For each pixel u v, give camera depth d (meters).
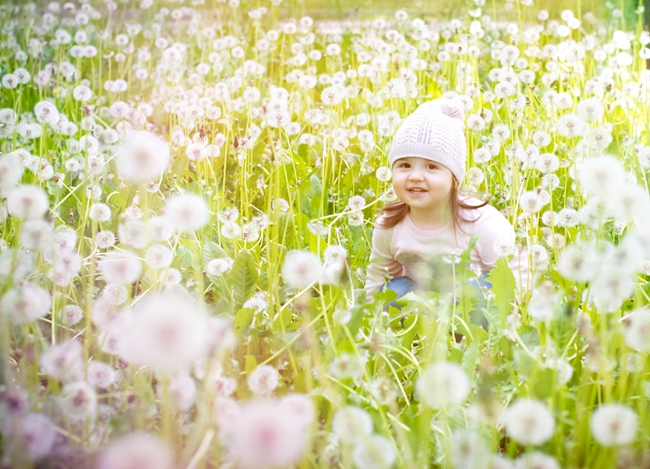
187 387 1.01
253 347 1.40
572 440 1.14
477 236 1.59
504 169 2.46
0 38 4.88
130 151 1.01
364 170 2.79
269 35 4.34
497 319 1.47
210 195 2.18
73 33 5.12
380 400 1.09
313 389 1.18
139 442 0.69
